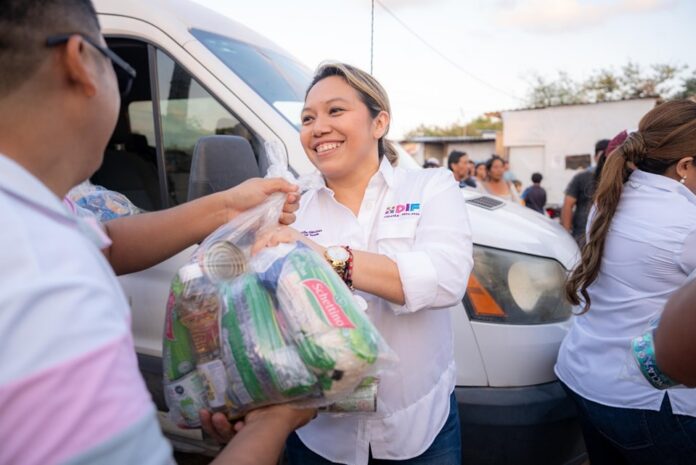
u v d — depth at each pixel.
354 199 1.72
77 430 0.62
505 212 2.72
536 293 2.34
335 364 1.09
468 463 2.20
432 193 1.60
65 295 0.64
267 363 1.11
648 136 1.98
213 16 2.90
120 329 0.70
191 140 2.53
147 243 1.43
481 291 2.23
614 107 19.80
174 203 2.59
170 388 1.27
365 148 1.63
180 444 2.53
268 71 2.75
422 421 1.61
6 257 0.63
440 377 1.68
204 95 2.48
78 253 0.70
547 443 2.24
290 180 1.69
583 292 2.06
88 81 0.81
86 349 0.64
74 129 0.83
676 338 1.10
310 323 1.12
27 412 0.60
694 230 1.79
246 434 1.10
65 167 0.84
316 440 1.65
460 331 2.19
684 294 1.12
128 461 0.65
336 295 1.18
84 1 0.84
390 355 1.18
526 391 2.21
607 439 2.00
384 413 1.50
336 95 1.59
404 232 1.57
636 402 1.82
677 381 1.15
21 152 0.78
